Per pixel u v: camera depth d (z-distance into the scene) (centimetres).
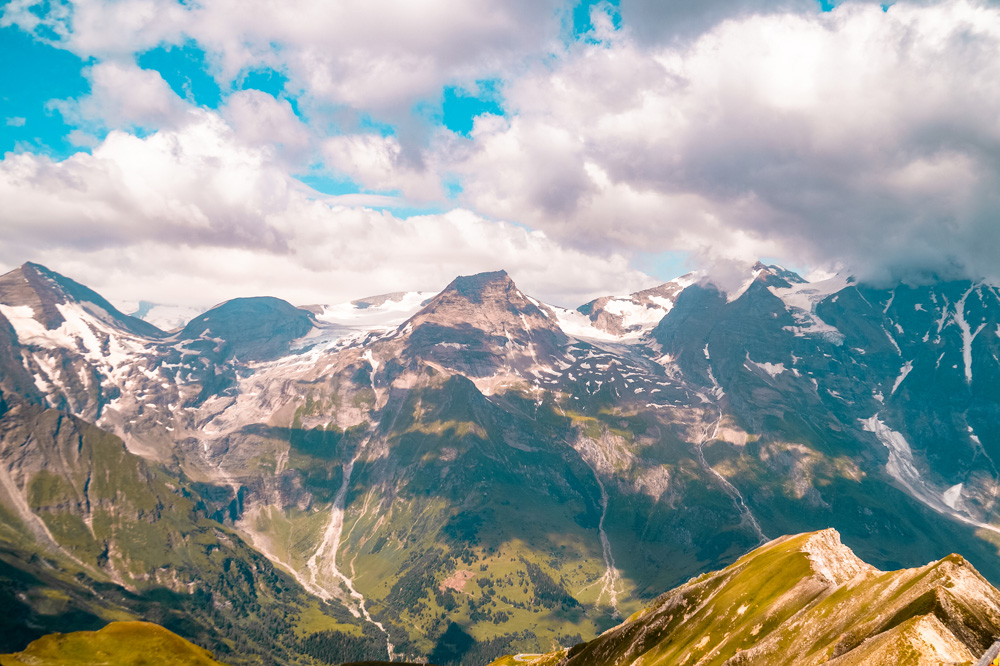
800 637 15212
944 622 11950
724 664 16238
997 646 10788
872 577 15525
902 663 10938
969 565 13275
